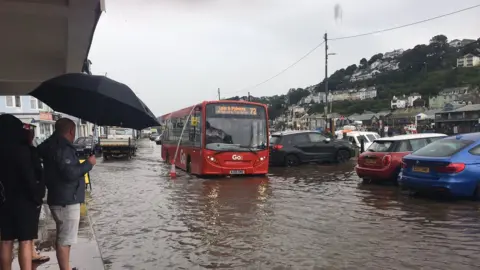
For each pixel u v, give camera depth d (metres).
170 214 8.73
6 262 4.15
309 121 80.56
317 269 5.26
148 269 5.39
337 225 7.52
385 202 9.63
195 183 13.34
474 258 5.59
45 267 5.13
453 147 9.61
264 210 8.95
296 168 17.94
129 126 4.93
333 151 19.64
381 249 6.04
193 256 5.89
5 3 4.57
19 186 4.07
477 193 9.28
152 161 24.73
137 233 7.21
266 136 14.82
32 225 4.16
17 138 4.07
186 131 16.94
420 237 6.63
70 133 4.45
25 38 6.09
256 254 5.91
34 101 37.16
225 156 14.20
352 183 13.00
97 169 19.45
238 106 14.56
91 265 5.24
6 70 7.33
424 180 9.53
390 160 11.92
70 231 4.39
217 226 7.61
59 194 4.31
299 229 7.28
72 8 4.73
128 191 12.08
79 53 6.67
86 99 4.40
